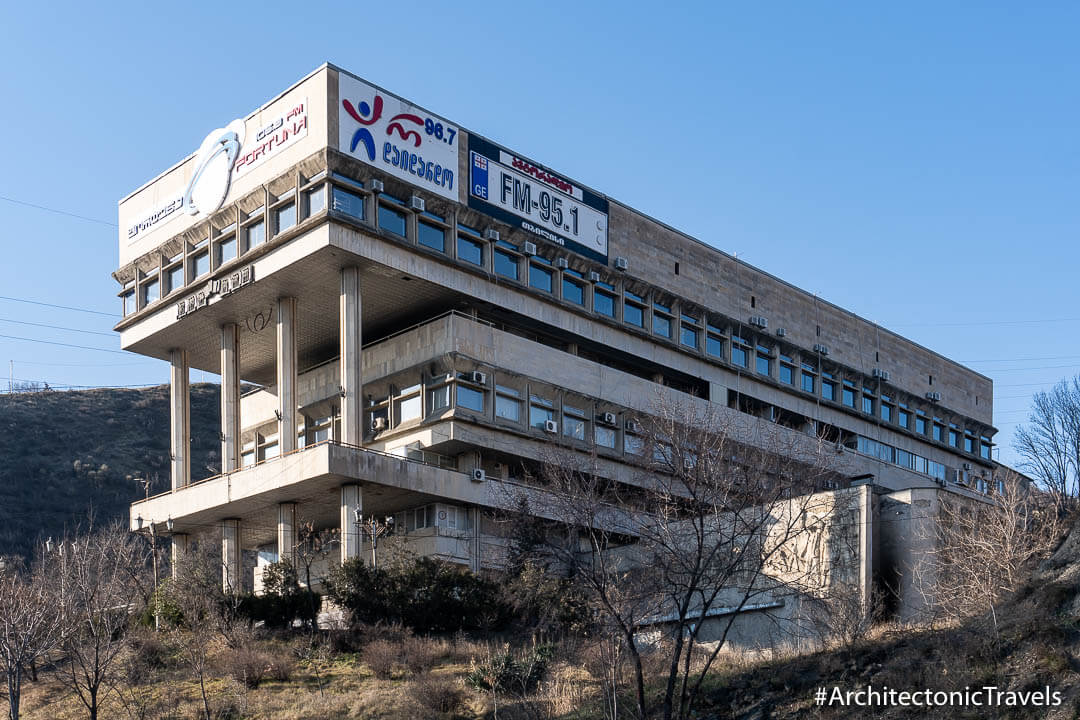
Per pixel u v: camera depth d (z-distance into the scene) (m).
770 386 83.00
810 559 51.75
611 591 45.69
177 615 58.03
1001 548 47.09
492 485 66.75
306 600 58.84
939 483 84.69
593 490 54.44
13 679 48.34
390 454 62.50
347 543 60.91
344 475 60.50
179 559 65.69
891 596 50.66
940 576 49.47
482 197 67.75
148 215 73.31
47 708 50.66
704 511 46.91
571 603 52.28
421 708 46.56
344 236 61.59
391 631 55.38
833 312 89.62
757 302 83.44
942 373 99.12
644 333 75.25
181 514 68.81
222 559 67.50
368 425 69.81
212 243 68.25
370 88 64.19
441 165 66.12
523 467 68.25
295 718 46.94
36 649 51.41
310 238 62.09
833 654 43.44
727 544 46.69
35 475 122.69
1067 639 38.81
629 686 45.44
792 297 86.44
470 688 48.78
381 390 69.44
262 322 70.12
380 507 66.56
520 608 55.47
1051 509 52.53
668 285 77.19
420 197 64.75
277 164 64.62
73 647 52.12
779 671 43.72
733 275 82.19
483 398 66.69
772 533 53.09
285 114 64.69
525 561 55.81
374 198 63.12
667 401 69.31
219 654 54.44
